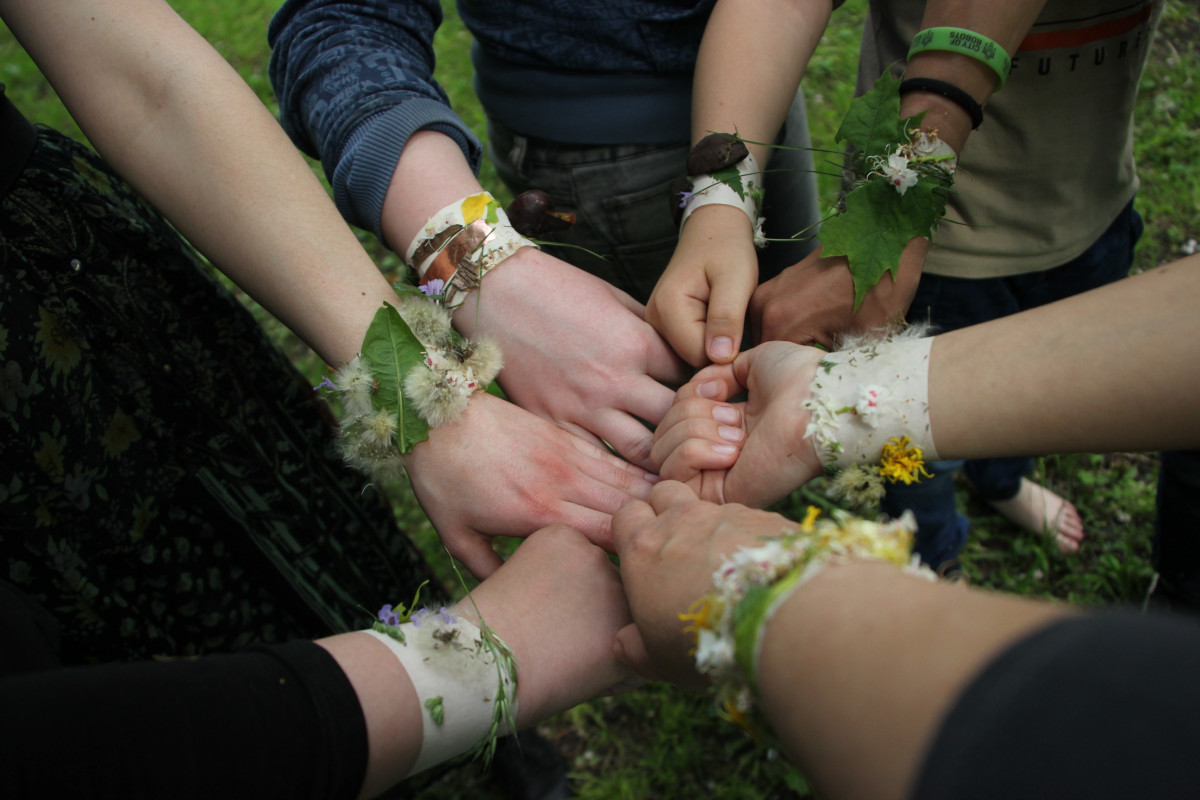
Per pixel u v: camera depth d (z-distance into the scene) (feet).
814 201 2.60
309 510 2.04
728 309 1.73
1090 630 0.74
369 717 1.29
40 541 1.61
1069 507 2.98
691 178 1.88
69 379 1.65
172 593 1.84
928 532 2.59
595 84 2.15
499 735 1.50
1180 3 4.79
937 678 0.83
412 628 1.43
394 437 1.73
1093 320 1.35
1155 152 4.10
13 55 5.93
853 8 5.24
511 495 1.75
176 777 1.11
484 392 1.82
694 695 2.73
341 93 1.89
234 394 1.91
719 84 1.91
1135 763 0.62
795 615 1.06
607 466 1.80
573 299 1.87
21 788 1.04
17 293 1.59
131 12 1.69
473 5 2.14
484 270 1.87
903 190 1.65
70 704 1.10
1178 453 1.97
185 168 1.69
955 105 1.69
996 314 2.30
